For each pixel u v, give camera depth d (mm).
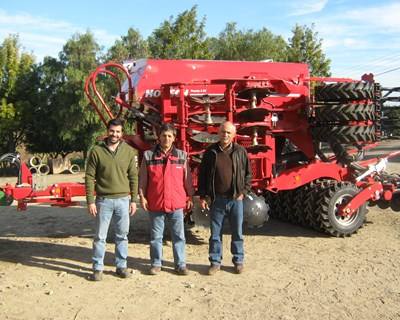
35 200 6832
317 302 4793
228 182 5559
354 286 5242
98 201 5535
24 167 7012
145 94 7395
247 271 5805
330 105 7590
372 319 4383
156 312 4594
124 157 5531
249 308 4664
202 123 6918
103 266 5805
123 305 4777
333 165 7832
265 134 7254
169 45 25594
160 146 5645
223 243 7145
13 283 5457
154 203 5613
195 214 6867
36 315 4559
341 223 7383
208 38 29984
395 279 5453
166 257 6438
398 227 8008
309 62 29906
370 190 7430
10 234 8000
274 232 7871
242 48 35719
